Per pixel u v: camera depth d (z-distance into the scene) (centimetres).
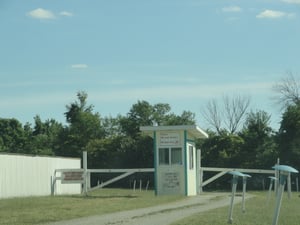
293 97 7538
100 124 8756
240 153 6544
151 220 2147
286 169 1381
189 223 1983
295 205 3030
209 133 7488
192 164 4056
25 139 8831
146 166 6788
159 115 8925
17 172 3888
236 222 2031
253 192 4831
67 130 8575
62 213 2409
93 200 3294
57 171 4203
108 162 6994
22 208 2702
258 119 7288
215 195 3909
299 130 6397
